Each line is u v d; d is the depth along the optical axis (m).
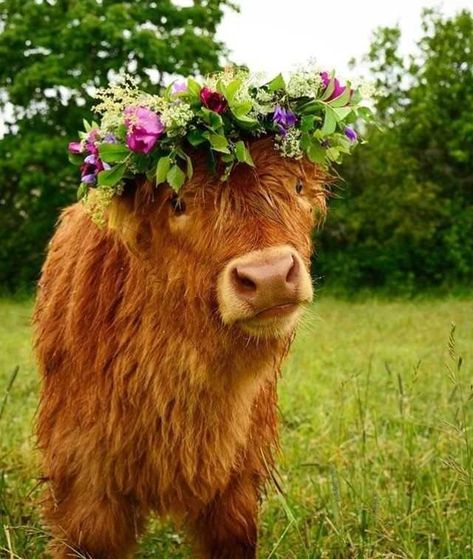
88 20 10.20
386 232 11.52
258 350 1.30
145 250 1.33
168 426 1.36
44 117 10.99
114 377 1.38
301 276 1.17
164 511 1.46
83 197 1.41
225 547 1.52
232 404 1.37
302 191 1.34
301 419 2.84
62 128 10.98
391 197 11.28
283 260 1.15
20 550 1.57
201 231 1.23
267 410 1.55
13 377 1.80
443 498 1.82
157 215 1.29
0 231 11.15
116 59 10.38
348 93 1.35
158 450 1.38
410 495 1.82
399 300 10.05
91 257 1.44
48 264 1.73
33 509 1.86
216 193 1.22
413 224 11.25
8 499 1.89
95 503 1.44
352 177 11.59
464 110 12.43
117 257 1.39
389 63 13.22
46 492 1.56
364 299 10.24
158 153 1.25
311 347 4.69
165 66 10.45
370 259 11.41
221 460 1.40
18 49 10.96
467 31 12.83
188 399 1.34
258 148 1.26
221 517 1.51
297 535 1.70
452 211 11.67
